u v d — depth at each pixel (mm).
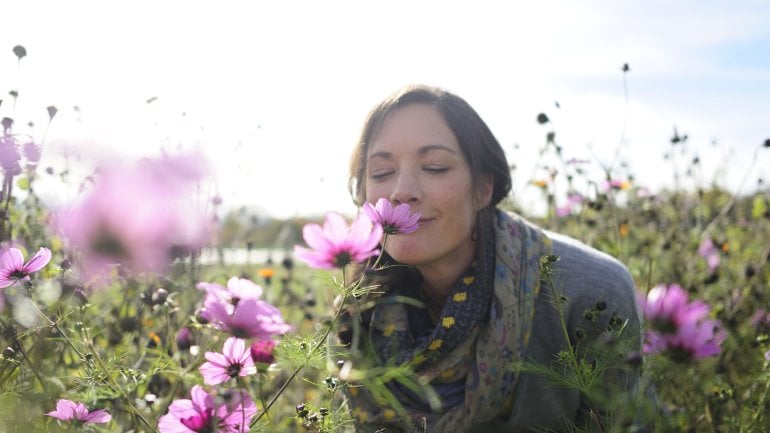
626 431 1309
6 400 1263
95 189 360
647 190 3508
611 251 3037
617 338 1333
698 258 3123
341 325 1757
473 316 1693
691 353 1131
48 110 1692
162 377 1854
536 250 1778
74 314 1714
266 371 1181
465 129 1711
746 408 1721
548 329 1792
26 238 2072
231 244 3240
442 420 1699
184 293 1722
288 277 3070
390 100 1757
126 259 359
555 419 1844
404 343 1764
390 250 1695
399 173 1685
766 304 2576
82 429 1252
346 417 1587
